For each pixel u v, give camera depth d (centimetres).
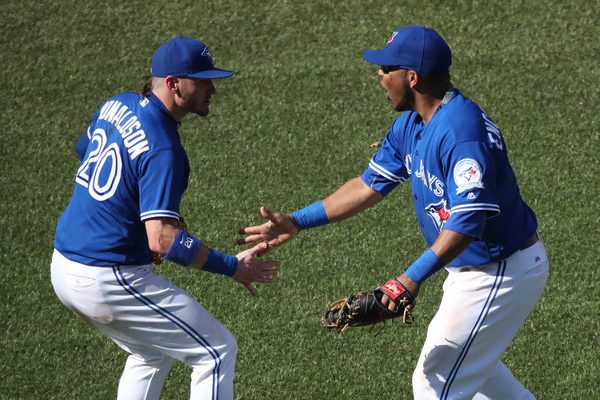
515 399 1709
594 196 2494
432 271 1446
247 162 2678
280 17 3219
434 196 1514
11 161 2733
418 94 1502
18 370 1981
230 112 2870
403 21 3170
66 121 2888
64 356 2025
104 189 1584
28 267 2317
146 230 1564
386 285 1467
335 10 3231
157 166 1543
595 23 3138
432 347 1553
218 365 1630
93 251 1595
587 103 2847
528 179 2562
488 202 1430
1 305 2180
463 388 1562
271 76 2998
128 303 1606
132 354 1738
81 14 3284
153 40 3175
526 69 2977
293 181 2602
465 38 3098
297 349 2023
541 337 2033
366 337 2056
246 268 1625
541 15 3172
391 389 1905
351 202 1722
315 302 2169
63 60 3122
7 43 3191
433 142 1475
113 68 3081
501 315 1541
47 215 2514
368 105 2872
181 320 1620
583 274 2222
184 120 2848
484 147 1445
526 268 1541
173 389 1938
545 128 2758
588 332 2042
